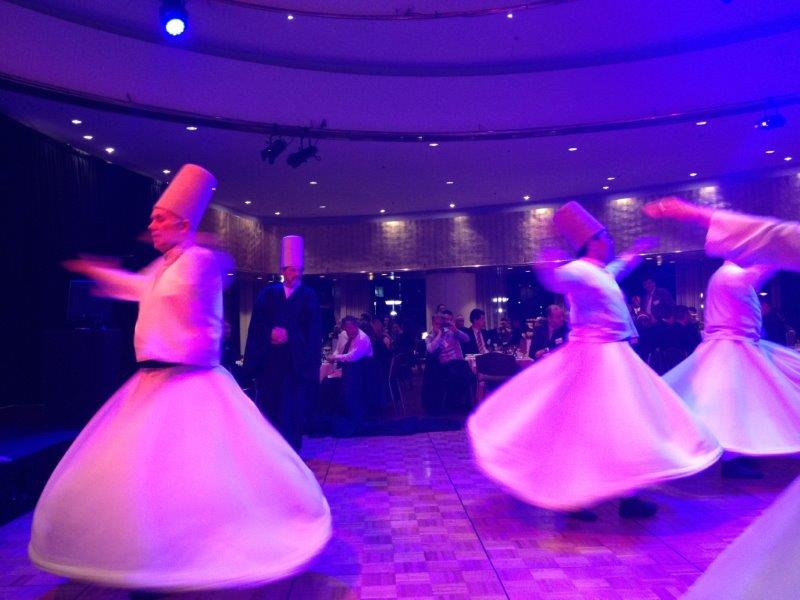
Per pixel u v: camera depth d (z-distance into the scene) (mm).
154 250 12734
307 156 10672
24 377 8875
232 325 18375
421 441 6820
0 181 8641
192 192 2967
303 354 5484
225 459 2611
